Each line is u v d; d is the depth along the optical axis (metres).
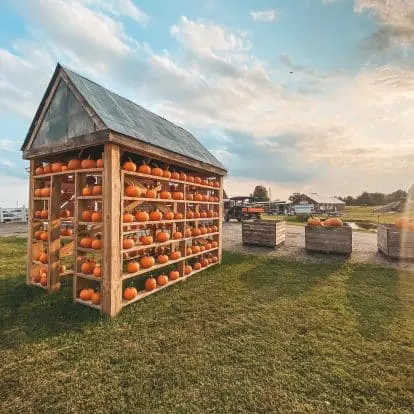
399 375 2.27
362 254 7.73
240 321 3.35
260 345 2.77
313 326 3.20
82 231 4.22
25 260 6.74
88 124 3.81
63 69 4.17
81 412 1.89
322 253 7.84
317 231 7.87
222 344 2.79
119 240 3.74
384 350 2.67
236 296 4.28
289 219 28.38
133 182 4.37
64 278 4.94
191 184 5.79
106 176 3.63
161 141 4.75
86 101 3.79
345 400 1.98
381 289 4.62
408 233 6.76
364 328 3.15
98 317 3.47
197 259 6.27
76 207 4.06
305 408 1.91
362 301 4.04
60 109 4.28
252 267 6.31
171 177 5.32
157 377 2.26
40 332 3.06
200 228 6.43
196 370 2.35
